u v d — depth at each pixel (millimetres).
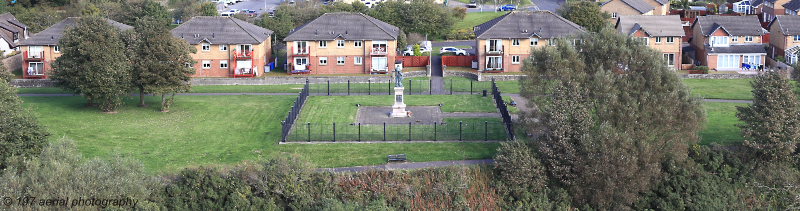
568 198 59438
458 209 57688
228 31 105375
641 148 57531
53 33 103812
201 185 55781
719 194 60156
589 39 65750
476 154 64062
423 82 100062
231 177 56719
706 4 175625
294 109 76375
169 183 55688
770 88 61875
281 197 57312
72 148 54875
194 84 98812
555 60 61375
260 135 70562
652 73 60000
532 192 59312
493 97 89125
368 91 93812
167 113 80062
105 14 141250
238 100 87875
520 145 59625
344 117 77750
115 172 51781
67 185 47781
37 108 81375
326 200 56062
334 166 60969
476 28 115250
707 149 63031
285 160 58031
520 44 106688
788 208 60094
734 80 99438
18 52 117750
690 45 119312
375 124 74312
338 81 100625
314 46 106438
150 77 78062
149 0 141625
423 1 138250
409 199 58125
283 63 115625
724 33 108938
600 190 58281
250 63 104875
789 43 109750
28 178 48562
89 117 77438
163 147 66125
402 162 61719
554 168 58219
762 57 107625
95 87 76562
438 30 138750
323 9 137125
